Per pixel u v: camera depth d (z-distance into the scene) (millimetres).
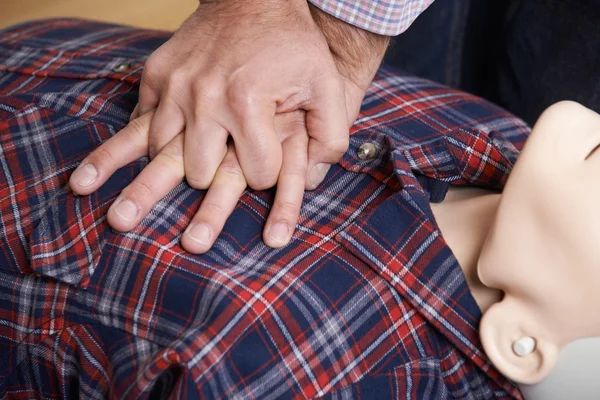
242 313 492
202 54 529
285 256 524
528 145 502
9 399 557
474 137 551
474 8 778
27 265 539
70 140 563
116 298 513
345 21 548
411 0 561
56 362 529
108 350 510
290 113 539
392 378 517
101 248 520
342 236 528
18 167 558
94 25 716
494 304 511
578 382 506
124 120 581
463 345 520
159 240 516
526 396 528
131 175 537
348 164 559
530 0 727
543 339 499
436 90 667
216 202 518
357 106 576
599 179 486
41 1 1049
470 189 572
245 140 516
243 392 490
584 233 480
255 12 531
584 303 484
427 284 520
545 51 729
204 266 508
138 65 621
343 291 518
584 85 714
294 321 503
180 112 529
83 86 619
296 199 525
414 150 553
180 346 475
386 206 530
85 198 528
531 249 492
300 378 501
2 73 648
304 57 526
